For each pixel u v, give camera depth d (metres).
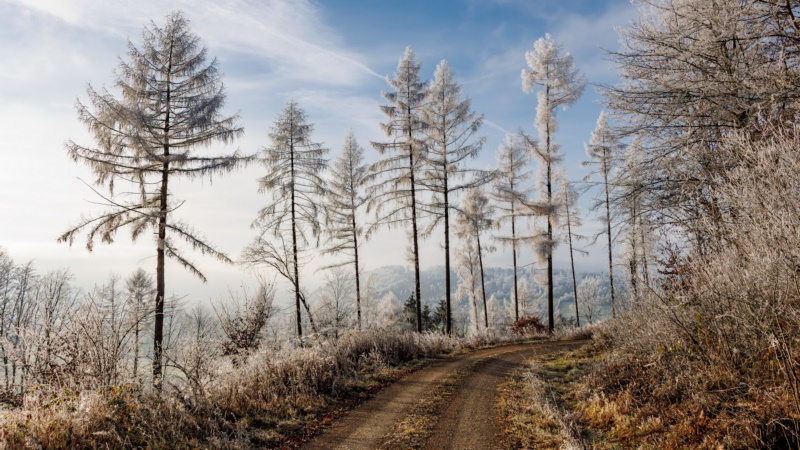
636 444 5.82
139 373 8.08
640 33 9.84
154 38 16.45
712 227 7.13
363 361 13.10
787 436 4.46
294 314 19.77
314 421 7.96
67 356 7.70
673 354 7.56
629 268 14.44
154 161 15.58
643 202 10.27
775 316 5.23
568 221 32.25
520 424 7.34
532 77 23.56
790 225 5.09
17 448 5.39
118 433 6.21
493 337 20.38
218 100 16.50
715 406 5.69
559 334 20.78
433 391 9.98
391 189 22.27
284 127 23.27
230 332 13.77
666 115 9.45
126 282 25.62
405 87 22.12
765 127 6.93
